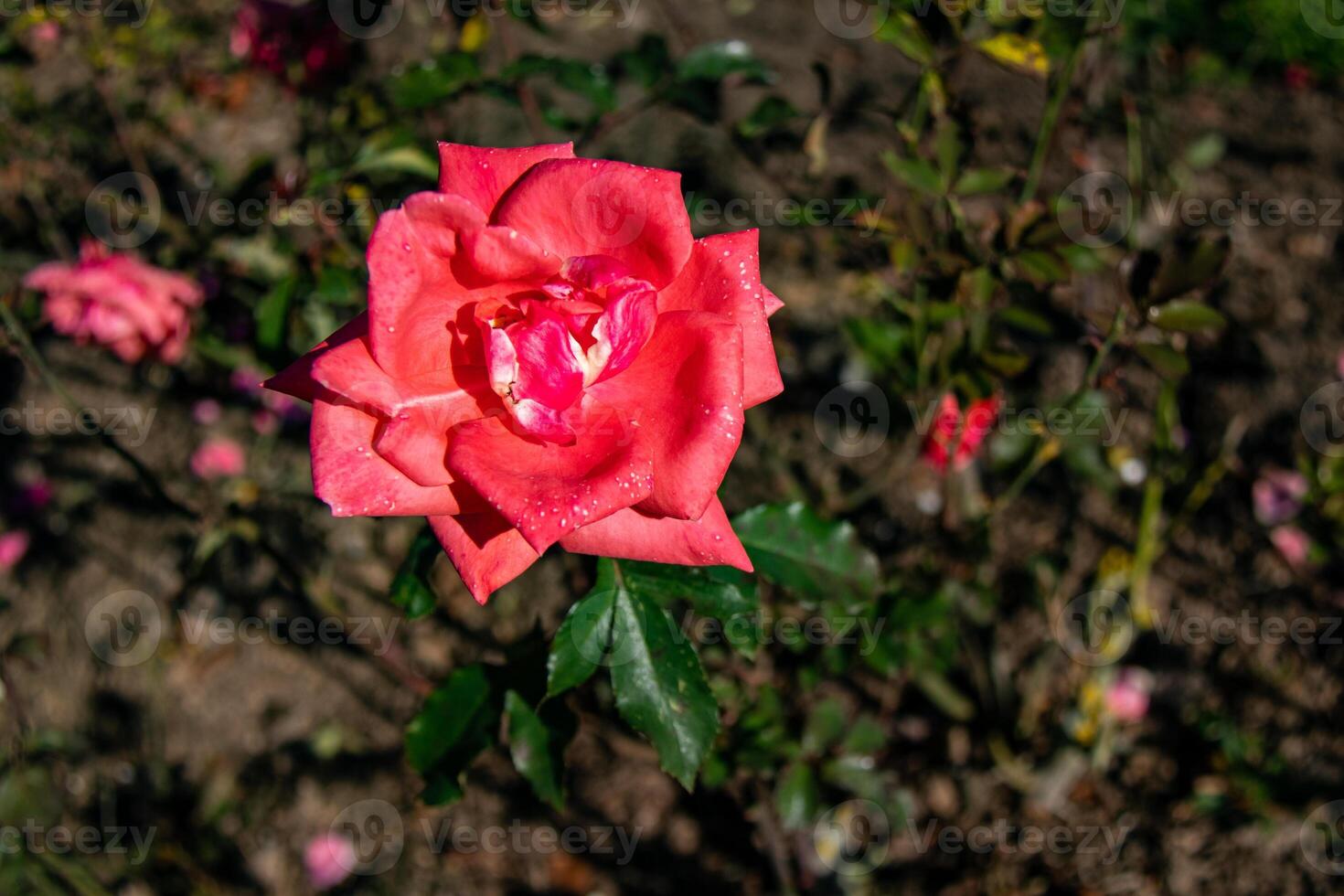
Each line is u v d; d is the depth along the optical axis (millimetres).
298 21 2732
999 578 3018
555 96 3762
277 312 1871
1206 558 3080
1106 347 1818
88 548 3211
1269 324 3090
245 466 3221
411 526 3143
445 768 1635
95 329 2383
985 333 1894
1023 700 2840
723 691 2166
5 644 3051
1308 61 4090
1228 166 3807
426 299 1082
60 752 2742
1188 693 2883
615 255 1134
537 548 1013
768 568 1664
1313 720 2820
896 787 2729
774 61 3922
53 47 3926
